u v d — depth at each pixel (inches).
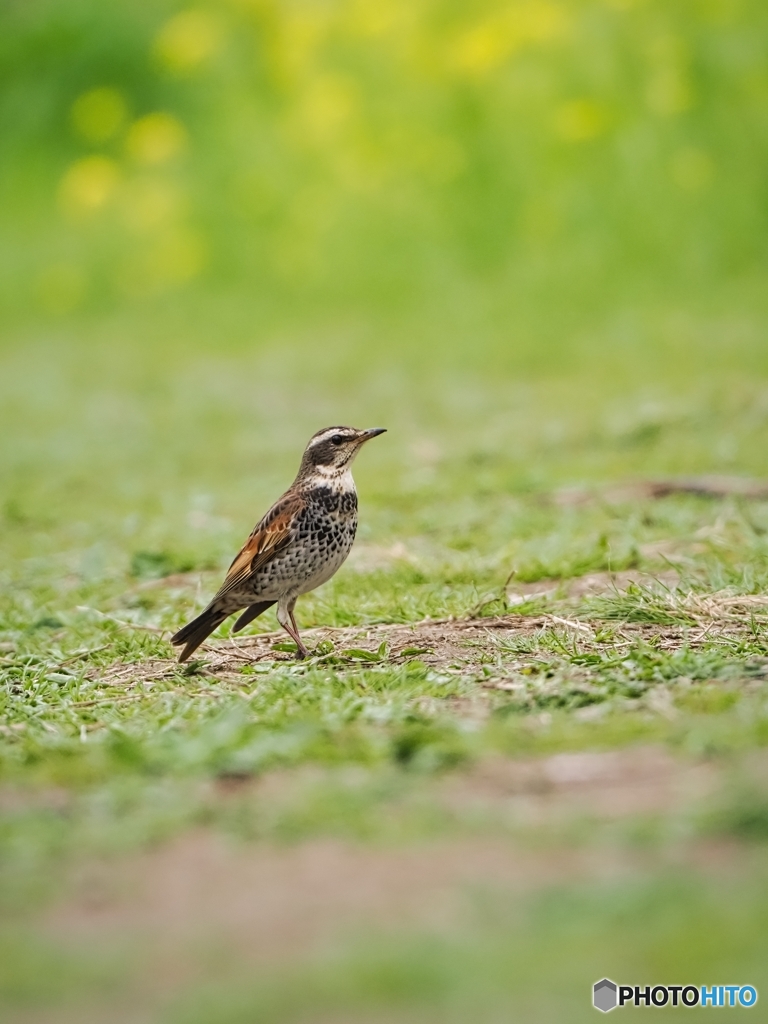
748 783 258.1
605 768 279.6
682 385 919.7
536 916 214.1
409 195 1401.3
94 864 245.3
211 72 1542.8
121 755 297.7
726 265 1295.5
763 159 1355.8
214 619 403.5
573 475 693.3
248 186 1448.1
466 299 1290.6
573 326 1194.0
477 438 828.6
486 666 371.9
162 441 921.5
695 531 534.3
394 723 318.3
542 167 1385.3
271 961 205.8
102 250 1441.9
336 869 238.1
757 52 1414.9
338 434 402.3
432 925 214.4
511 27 1464.1
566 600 443.2
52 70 1585.9
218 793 277.1
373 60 1496.1
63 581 558.3
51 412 1035.3
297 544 398.6
